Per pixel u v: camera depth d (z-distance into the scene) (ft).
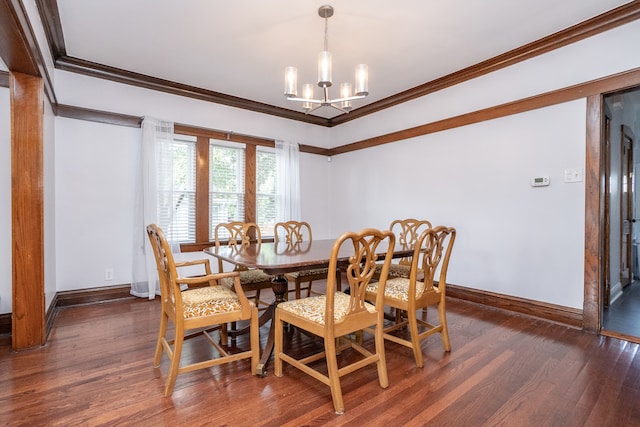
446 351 7.34
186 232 13.00
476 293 11.14
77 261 10.85
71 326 8.84
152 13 8.04
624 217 13.07
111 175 11.44
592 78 8.58
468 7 7.80
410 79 11.99
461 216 11.64
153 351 7.32
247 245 9.78
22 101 7.42
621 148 12.18
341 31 8.85
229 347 7.64
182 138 12.86
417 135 13.11
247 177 14.55
